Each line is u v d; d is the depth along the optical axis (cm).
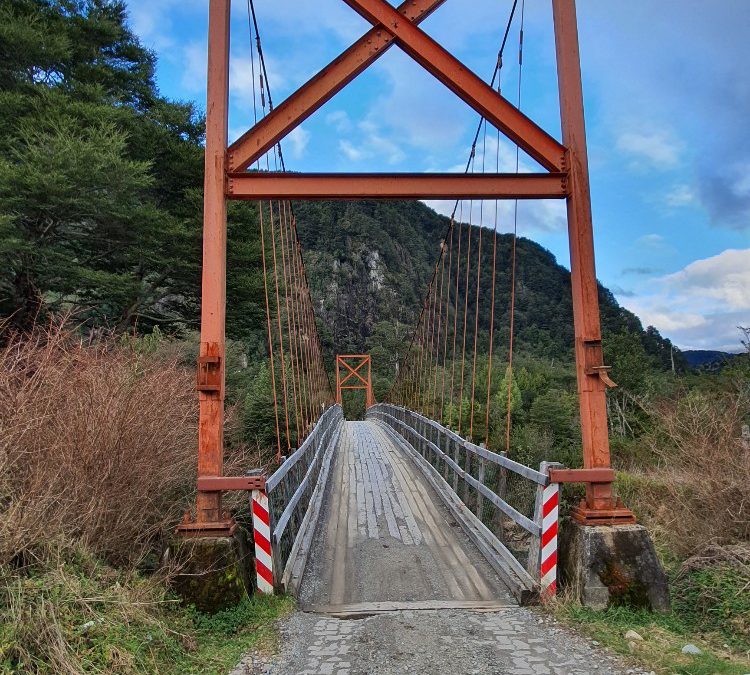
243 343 1873
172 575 339
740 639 340
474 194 437
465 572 466
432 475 882
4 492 304
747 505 488
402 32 448
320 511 655
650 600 360
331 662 294
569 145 439
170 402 495
